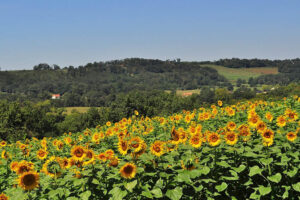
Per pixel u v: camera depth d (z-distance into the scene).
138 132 9.16
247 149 5.20
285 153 5.03
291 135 5.23
